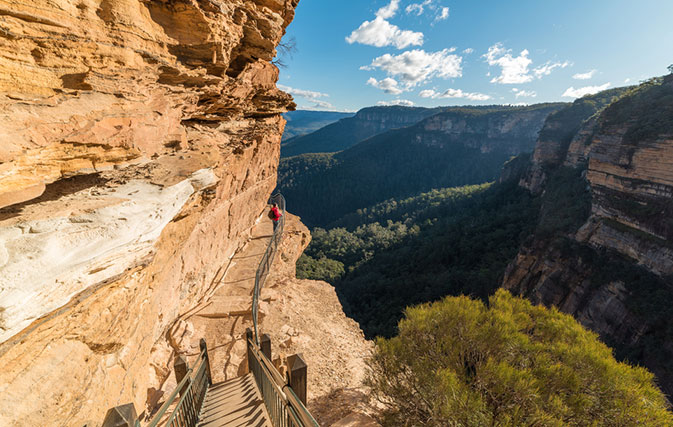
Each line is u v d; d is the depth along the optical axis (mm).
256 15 5695
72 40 2568
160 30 3695
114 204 2965
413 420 4969
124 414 1992
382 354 5824
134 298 3969
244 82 6258
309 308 10430
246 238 11805
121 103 3145
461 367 5102
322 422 5523
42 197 2758
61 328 2648
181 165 4105
